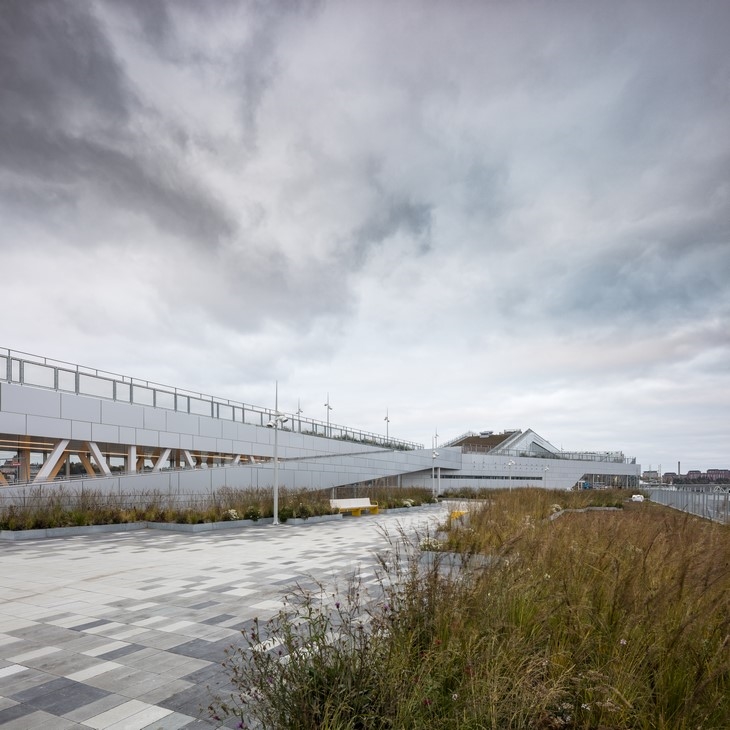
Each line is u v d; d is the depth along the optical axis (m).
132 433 25.34
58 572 10.95
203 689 4.93
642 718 3.38
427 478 68.06
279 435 37.16
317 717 3.28
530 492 29.69
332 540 16.39
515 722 3.23
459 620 4.16
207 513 21.00
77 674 5.31
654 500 45.59
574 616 4.44
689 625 3.98
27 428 20.39
